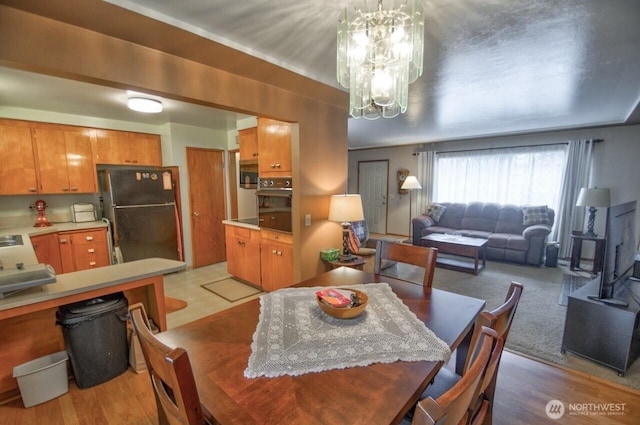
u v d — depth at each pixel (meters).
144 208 4.04
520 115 4.04
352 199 2.86
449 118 4.20
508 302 1.00
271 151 3.21
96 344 1.91
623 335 2.04
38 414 1.70
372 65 1.68
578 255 4.46
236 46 1.83
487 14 1.58
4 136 3.24
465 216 5.86
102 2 1.30
